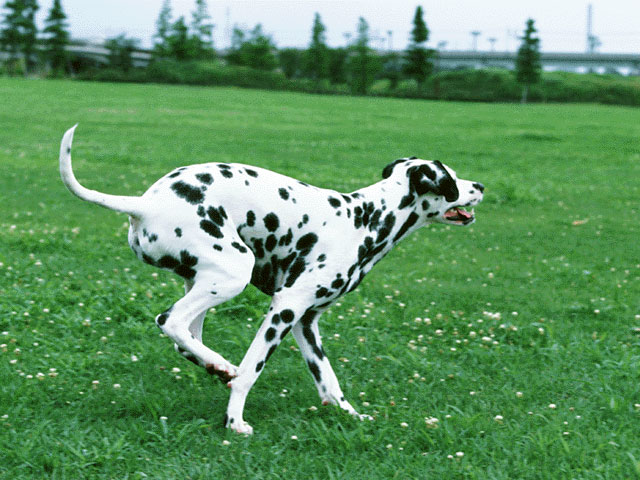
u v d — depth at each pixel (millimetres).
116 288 7160
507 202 14781
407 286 8195
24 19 100875
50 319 6309
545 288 8539
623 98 91188
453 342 6398
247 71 85250
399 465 4168
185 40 105125
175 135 24641
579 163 21828
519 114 49312
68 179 3998
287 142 24281
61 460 3949
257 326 6395
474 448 4352
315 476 3947
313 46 104000
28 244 8891
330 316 6742
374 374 5609
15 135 22109
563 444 4359
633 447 4473
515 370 5715
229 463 4027
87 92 48594
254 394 5125
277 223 4398
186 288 4660
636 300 8086
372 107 50594
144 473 3891
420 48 96750
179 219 4160
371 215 4750
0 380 5008
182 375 5355
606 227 12648
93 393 4938
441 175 4773
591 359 6031
